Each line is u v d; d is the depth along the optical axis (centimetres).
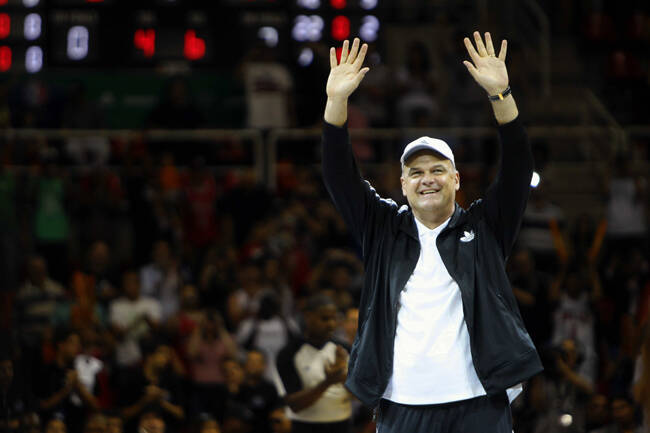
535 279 2912
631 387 2530
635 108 4588
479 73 1118
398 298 1129
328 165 1162
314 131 3888
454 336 1104
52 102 4084
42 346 2386
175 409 2427
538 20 4866
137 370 2500
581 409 2262
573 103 4428
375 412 1162
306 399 1872
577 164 4125
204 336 2630
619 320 2989
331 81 1155
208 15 4338
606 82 4678
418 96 3956
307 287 2952
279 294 2969
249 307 2892
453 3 4697
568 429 2206
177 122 3912
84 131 3747
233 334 2881
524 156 1118
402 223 1163
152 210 3444
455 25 4628
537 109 4400
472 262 1126
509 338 1089
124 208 3456
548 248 3366
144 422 2167
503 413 1098
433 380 1093
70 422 2302
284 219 3366
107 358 2697
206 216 3478
